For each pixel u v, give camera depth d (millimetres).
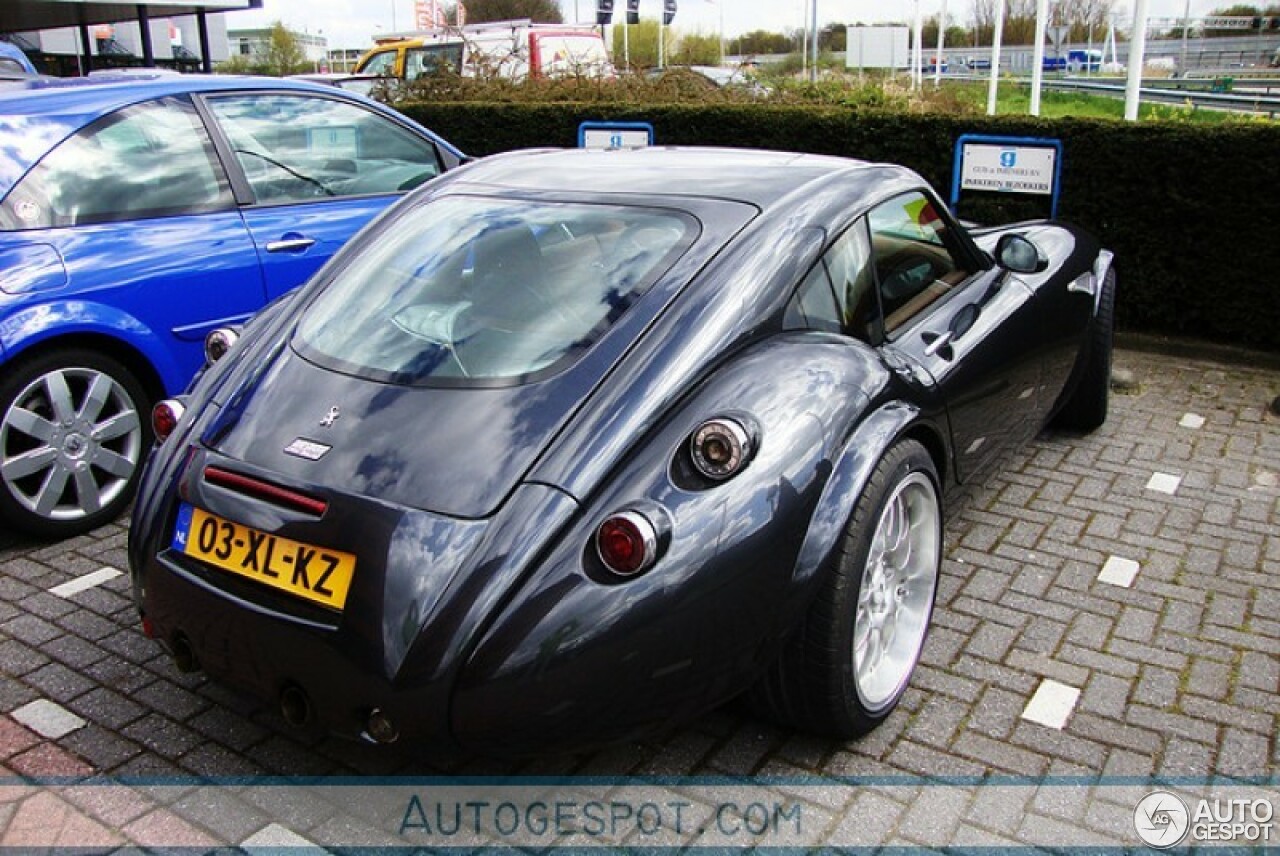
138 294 4176
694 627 2291
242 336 3119
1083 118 6559
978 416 3404
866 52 31656
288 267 4691
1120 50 74062
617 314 2643
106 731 2922
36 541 4078
